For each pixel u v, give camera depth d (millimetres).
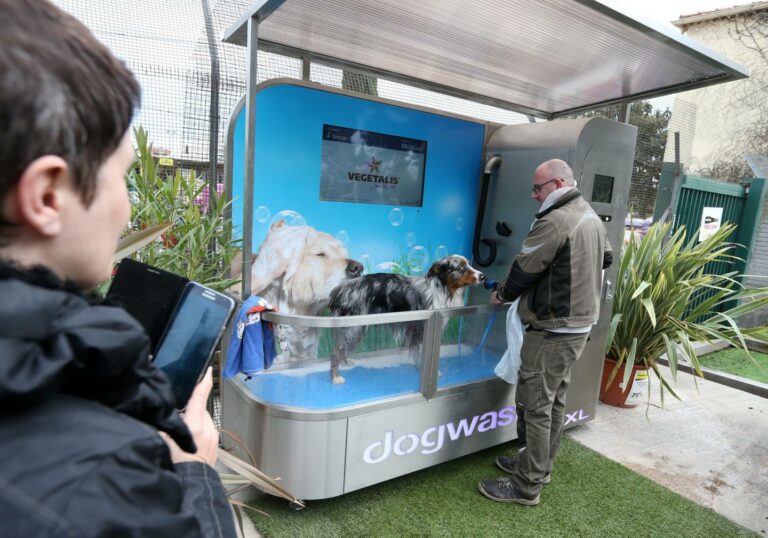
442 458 2455
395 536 2012
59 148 339
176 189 2088
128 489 337
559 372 2172
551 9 1925
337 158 2586
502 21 2053
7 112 308
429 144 2887
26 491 298
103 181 393
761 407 3639
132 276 757
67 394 371
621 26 2016
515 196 2885
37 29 331
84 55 358
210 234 2078
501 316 2578
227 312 699
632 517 2227
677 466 2730
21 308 316
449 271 2734
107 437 346
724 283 5461
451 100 3447
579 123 2529
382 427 2207
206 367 683
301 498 2098
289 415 2047
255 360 1965
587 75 2672
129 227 2076
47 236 366
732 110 8359
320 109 2484
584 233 2076
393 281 2766
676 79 2594
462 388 2434
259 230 2422
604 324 2928
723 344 5320
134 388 405
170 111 2797
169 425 450
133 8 2676
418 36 2289
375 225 2789
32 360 316
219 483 502
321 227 2609
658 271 3486
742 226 5590
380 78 2844
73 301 369
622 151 2707
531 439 2217
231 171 2328
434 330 2291
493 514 2193
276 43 2455
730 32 8430
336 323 2014
